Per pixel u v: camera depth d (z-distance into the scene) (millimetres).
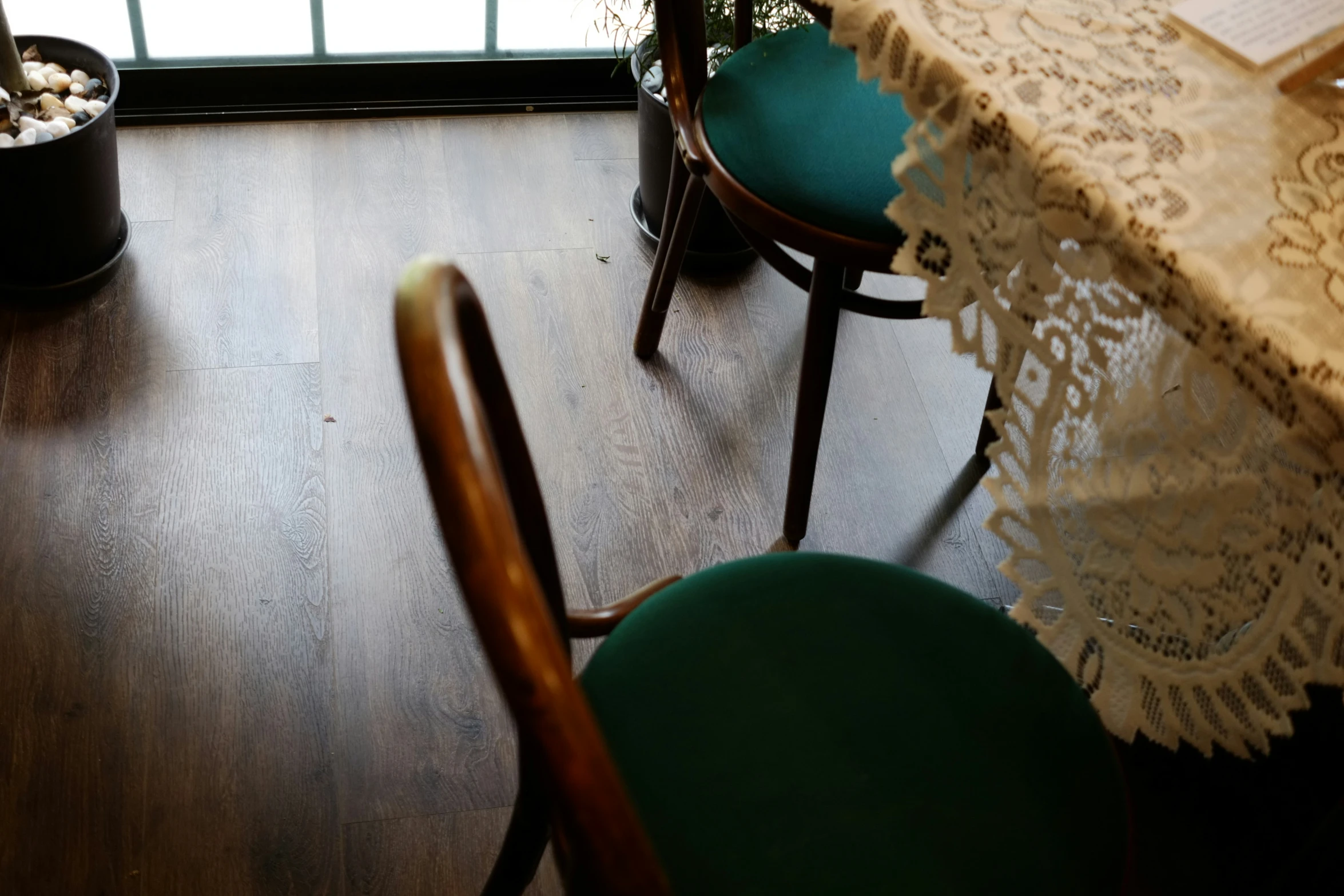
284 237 1910
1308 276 764
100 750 1301
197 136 2078
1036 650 908
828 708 857
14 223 1644
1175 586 871
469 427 505
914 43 921
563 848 793
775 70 1399
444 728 1356
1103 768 847
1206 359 781
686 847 783
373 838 1263
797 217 1246
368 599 1464
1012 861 793
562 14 2188
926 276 998
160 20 2049
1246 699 848
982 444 1648
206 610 1433
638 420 1705
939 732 852
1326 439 721
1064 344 896
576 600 1491
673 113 1374
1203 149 843
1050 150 836
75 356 1691
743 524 1593
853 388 1775
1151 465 858
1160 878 1284
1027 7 955
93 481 1546
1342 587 764
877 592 932
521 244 1951
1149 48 924
